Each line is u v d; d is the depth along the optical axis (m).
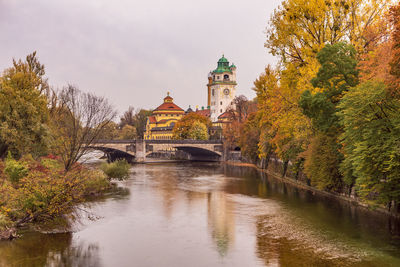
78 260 25.33
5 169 35.91
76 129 43.22
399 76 27.72
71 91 43.56
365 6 42.75
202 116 153.25
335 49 40.62
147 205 44.25
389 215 35.81
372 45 40.88
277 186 59.88
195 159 143.38
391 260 24.77
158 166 105.69
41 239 29.27
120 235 31.42
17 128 48.94
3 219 29.16
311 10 43.41
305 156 51.25
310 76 44.97
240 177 74.75
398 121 27.81
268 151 81.56
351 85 39.97
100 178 54.88
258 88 69.44
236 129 115.44
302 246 28.06
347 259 25.12
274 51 47.00
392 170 28.72
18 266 23.95
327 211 39.09
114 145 112.12
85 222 35.31
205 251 27.41
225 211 40.66
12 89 49.50
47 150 52.50
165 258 26.03
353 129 31.89
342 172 41.88
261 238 30.36
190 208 42.50
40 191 30.50
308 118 48.00
